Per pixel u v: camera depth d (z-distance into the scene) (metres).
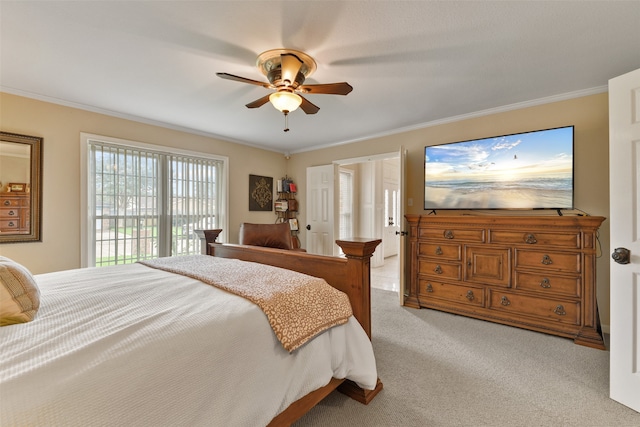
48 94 2.79
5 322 1.05
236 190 4.62
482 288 2.96
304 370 1.33
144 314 1.15
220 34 1.86
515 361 2.14
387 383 1.87
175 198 3.88
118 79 2.48
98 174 3.23
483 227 2.95
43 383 0.75
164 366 0.92
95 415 0.76
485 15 1.68
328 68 2.29
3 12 1.63
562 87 2.66
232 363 1.08
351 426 1.49
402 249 3.51
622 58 2.15
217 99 2.91
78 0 1.54
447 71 2.35
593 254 2.41
